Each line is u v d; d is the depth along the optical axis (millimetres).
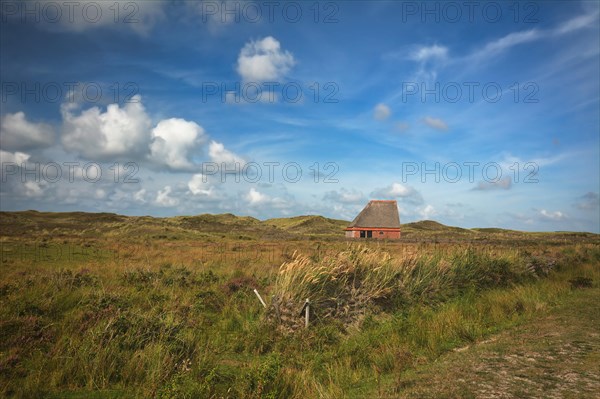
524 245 42875
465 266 16250
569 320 10070
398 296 13000
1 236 45344
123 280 15586
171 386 6398
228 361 8508
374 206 74312
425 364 7492
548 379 6035
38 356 7871
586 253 25609
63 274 15328
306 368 8023
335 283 12367
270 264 22422
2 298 11531
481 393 5523
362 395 6047
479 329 9531
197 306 12180
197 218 99875
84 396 6391
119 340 8219
